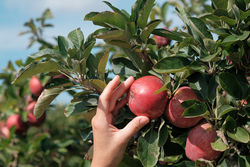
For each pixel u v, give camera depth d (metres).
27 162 1.64
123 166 0.75
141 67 0.77
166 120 0.72
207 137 0.67
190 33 0.72
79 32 0.79
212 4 0.78
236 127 0.65
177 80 0.69
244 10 0.70
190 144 0.69
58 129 1.85
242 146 0.66
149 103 0.67
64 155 1.69
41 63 0.71
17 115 1.56
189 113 0.65
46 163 1.63
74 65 0.72
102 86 0.73
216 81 0.69
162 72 0.65
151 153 0.68
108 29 0.77
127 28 0.72
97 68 0.79
